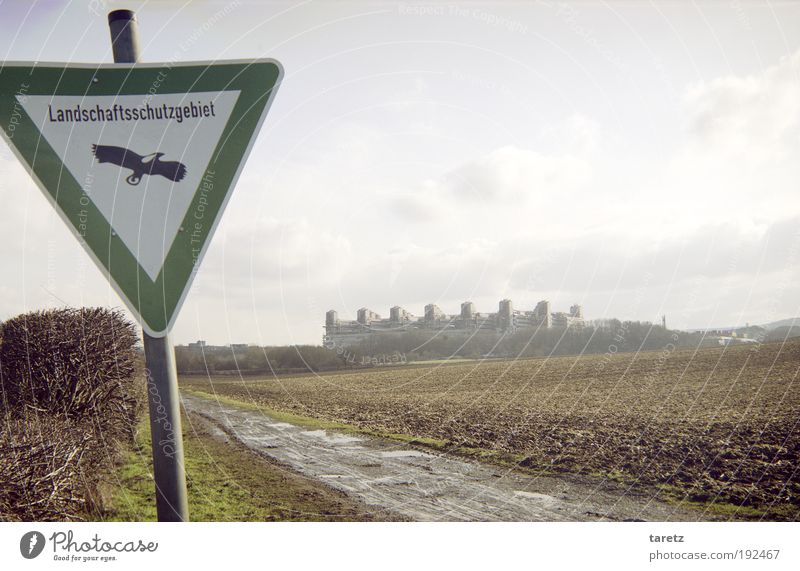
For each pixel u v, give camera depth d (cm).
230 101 214
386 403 1992
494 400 1877
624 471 872
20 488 433
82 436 575
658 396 1708
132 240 207
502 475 887
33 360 709
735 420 1219
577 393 1917
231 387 2714
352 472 907
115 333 798
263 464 955
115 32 212
